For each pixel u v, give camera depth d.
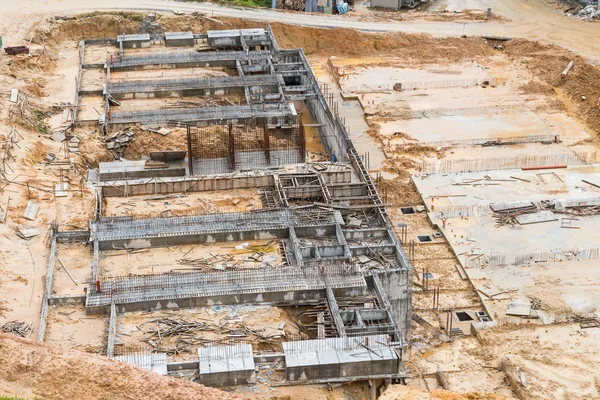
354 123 128.38
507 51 152.50
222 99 124.81
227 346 70.44
